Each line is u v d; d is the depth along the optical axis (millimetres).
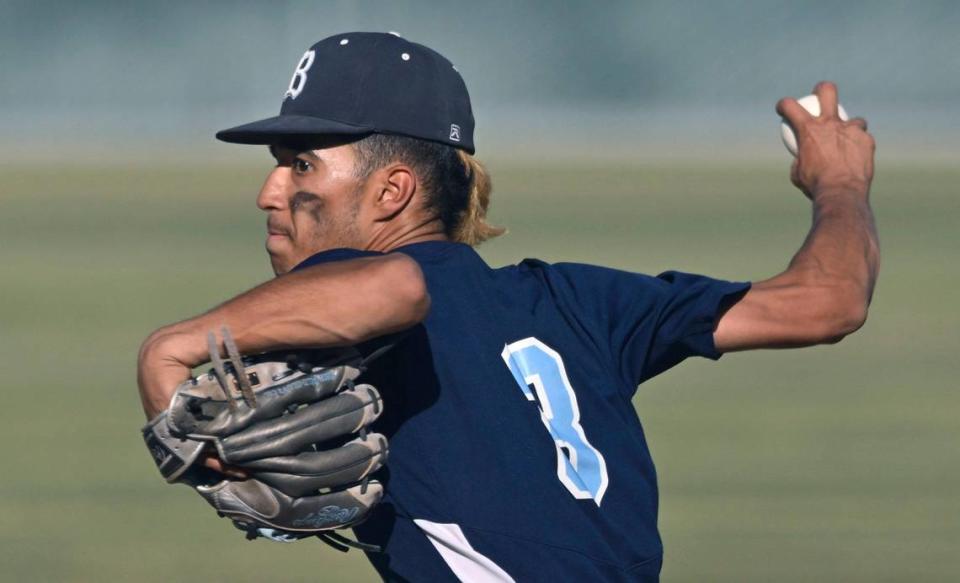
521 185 161500
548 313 9273
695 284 9383
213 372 8023
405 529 8875
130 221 115312
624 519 9016
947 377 45656
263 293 8016
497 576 8773
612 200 140000
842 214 10016
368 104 9070
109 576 24266
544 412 8984
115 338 54500
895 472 32594
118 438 36781
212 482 8281
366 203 9164
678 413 39688
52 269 80375
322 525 8414
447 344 8930
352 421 8289
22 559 25344
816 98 10758
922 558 25344
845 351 50906
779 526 27641
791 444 35594
